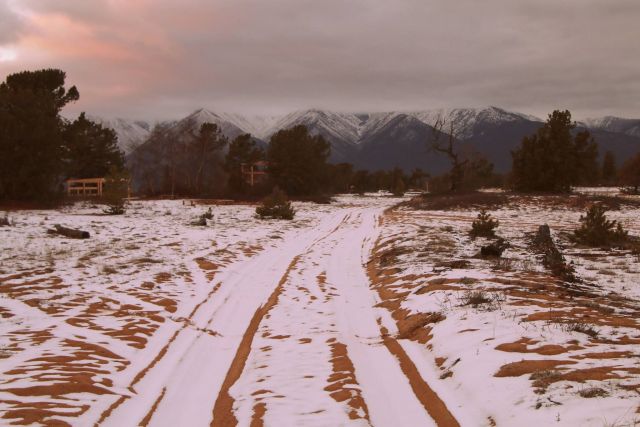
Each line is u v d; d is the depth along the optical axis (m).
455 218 39.72
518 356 7.38
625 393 5.59
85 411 6.24
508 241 23.34
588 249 21.72
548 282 13.34
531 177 58.19
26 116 38.75
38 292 13.09
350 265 19.34
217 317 11.87
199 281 15.56
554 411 5.48
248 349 9.42
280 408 6.40
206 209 44.44
